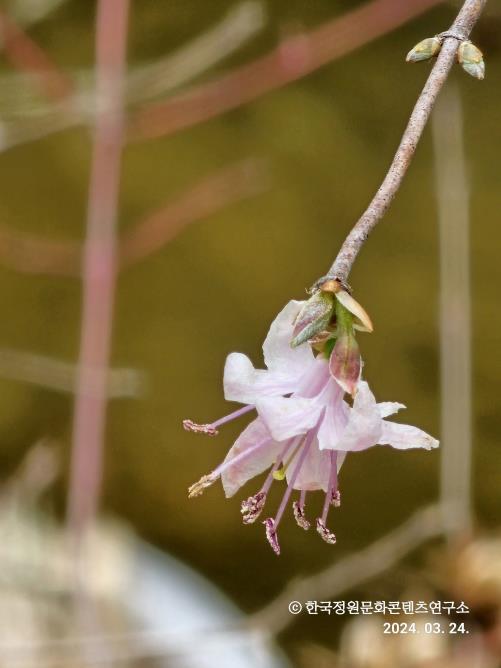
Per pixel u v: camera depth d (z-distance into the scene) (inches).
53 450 26.7
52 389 28.2
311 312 13.0
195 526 27.4
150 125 23.8
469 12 13.7
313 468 13.3
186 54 23.9
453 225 22.5
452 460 20.6
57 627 23.7
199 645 20.9
